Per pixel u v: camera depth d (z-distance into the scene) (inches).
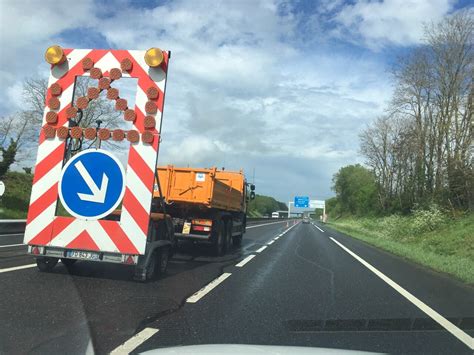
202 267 491.2
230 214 687.7
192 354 151.7
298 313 297.6
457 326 279.3
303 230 1764.3
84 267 409.7
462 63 1503.4
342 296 366.6
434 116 1649.9
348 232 1747.0
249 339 231.9
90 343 212.1
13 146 1349.7
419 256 719.7
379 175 2586.1
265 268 514.3
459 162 1353.3
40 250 340.5
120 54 342.0
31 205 343.9
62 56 342.3
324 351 166.6
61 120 344.5
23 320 240.4
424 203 1631.4
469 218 1156.5
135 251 332.8
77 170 340.5
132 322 252.1
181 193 573.0
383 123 2493.8
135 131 336.8
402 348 231.1
